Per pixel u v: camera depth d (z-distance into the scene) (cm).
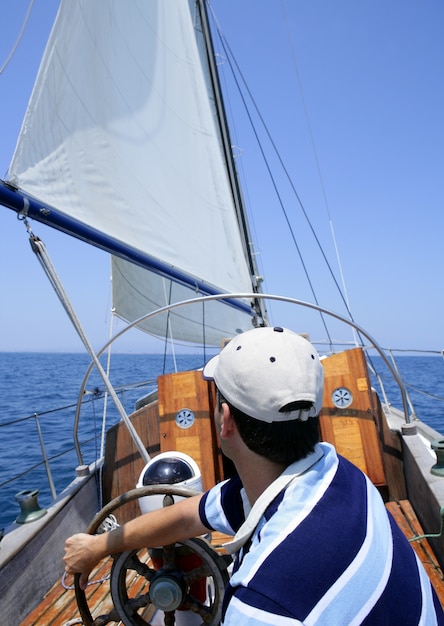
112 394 284
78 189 374
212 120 535
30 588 241
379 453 318
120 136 423
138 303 730
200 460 321
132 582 255
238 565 100
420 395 1608
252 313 596
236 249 549
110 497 343
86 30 398
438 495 238
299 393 89
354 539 83
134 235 423
